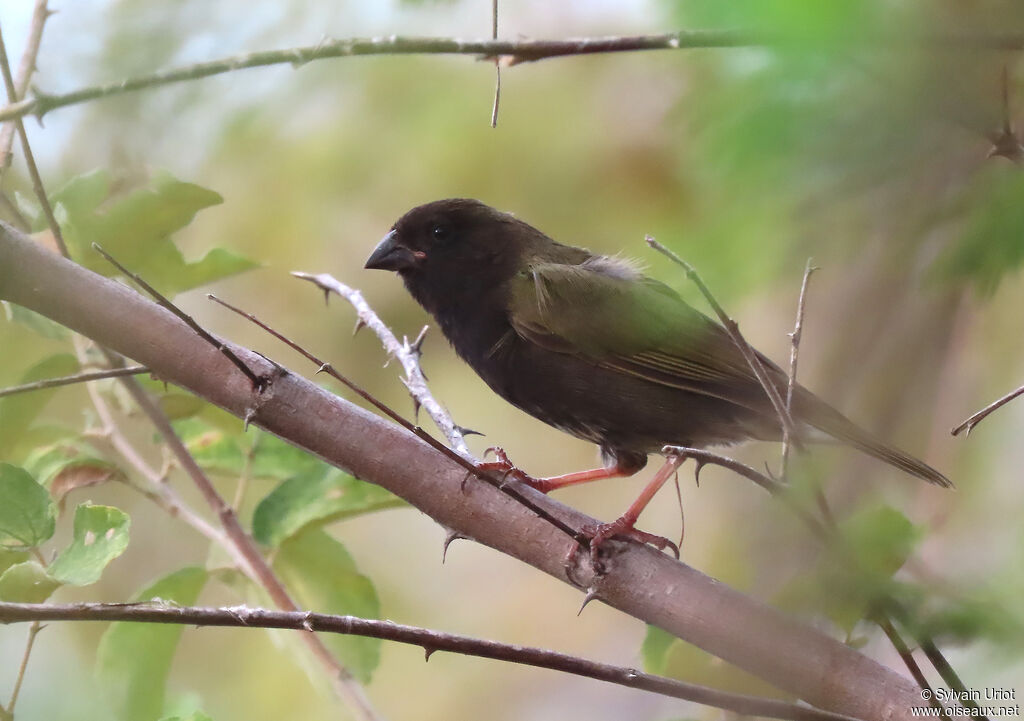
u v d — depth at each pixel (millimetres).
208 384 6344
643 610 6207
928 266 3838
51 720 8977
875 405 8484
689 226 3748
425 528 16203
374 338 14281
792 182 3506
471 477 6574
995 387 10398
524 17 11953
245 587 8086
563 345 9398
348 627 5312
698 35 3320
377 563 15883
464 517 6578
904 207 3676
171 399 8242
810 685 5723
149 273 8188
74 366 7996
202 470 8391
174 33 6891
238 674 13266
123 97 6992
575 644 15547
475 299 9969
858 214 3676
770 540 4934
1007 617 4137
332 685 7961
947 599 4273
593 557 6320
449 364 15133
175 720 5789
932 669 9133
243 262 8281
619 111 9812
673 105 4805
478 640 5320
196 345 6305
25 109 6051
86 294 6215
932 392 8562
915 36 3152
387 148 12117
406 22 8438
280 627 5258
